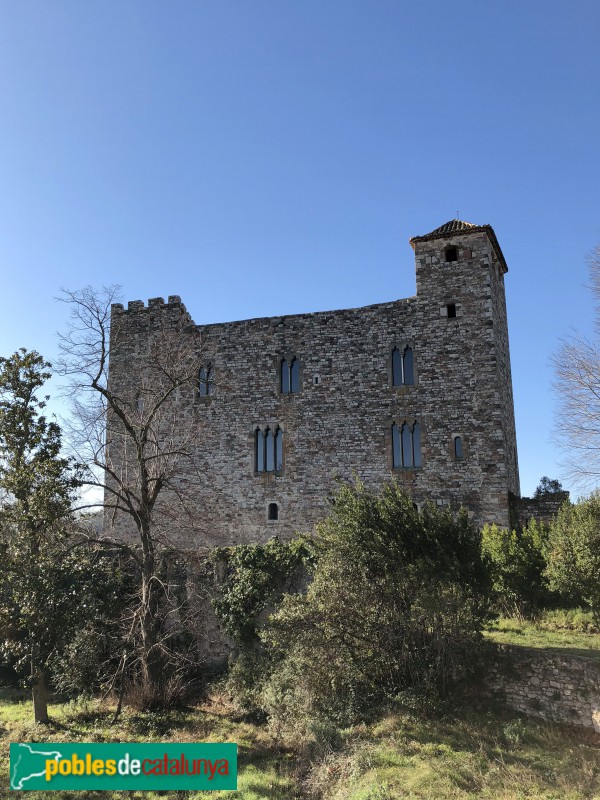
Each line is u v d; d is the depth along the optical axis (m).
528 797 14.92
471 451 34.53
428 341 36.59
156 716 25.66
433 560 22.14
